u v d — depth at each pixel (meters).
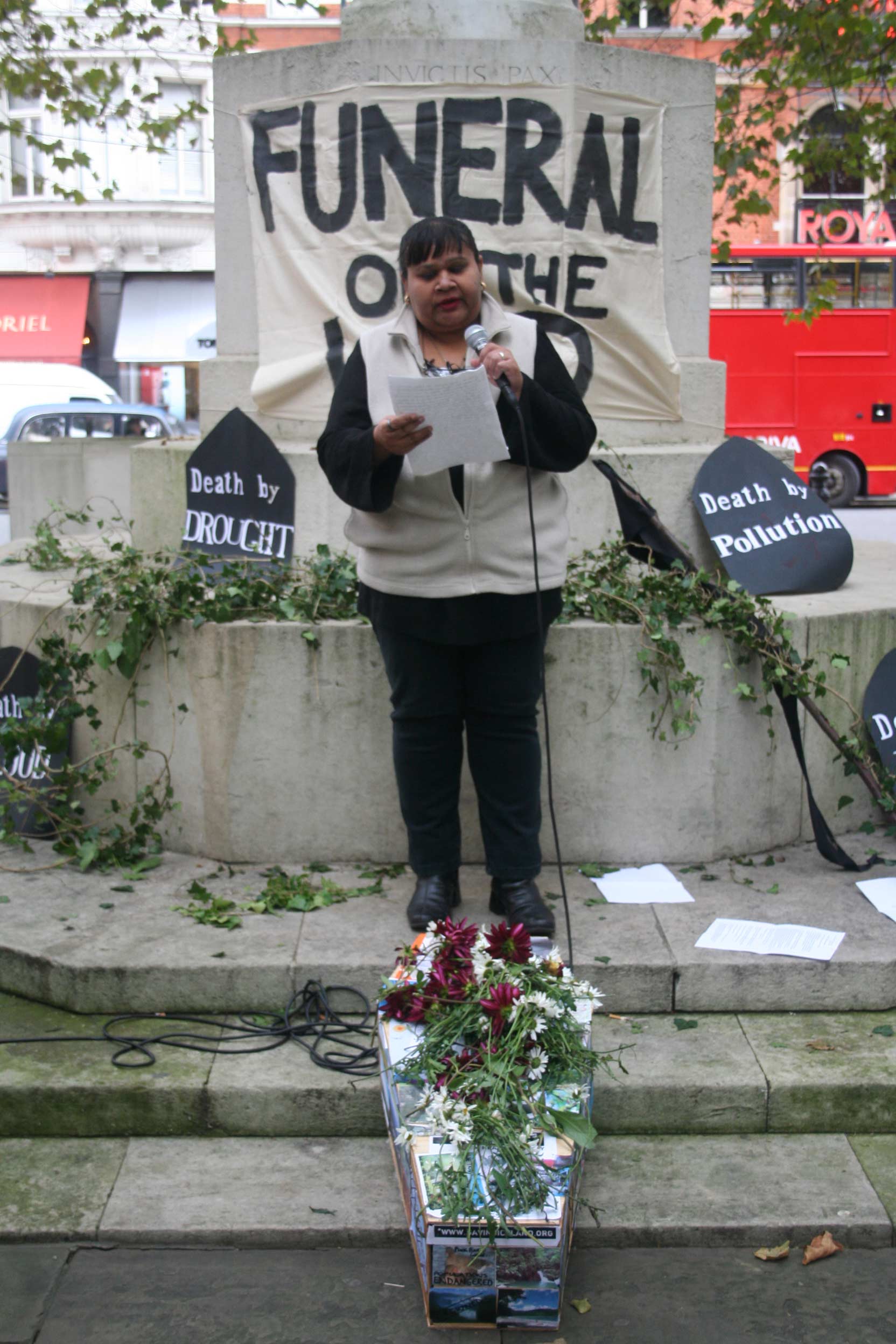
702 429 5.11
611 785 4.12
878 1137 3.25
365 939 3.67
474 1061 2.91
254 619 4.18
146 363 27.12
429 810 3.68
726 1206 3.00
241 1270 2.86
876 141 10.41
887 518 18.62
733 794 4.20
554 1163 2.72
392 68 4.73
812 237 23.78
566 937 3.67
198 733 4.19
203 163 27.42
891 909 3.86
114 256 27.61
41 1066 3.33
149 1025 3.52
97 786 4.32
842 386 19.75
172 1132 3.26
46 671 4.34
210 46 10.69
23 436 19.56
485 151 4.77
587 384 4.95
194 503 4.79
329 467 3.32
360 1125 3.25
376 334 3.43
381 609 3.50
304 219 4.82
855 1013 3.57
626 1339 2.66
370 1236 2.93
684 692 4.06
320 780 4.14
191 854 4.31
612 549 4.52
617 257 4.89
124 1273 2.84
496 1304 2.68
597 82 4.80
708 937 3.68
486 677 3.54
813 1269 2.88
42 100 26.86
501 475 3.38
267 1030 3.47
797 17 9.56
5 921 3.83
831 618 4.31
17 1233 2.92
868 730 4.43
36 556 5.50
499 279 4.83
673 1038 3.44
